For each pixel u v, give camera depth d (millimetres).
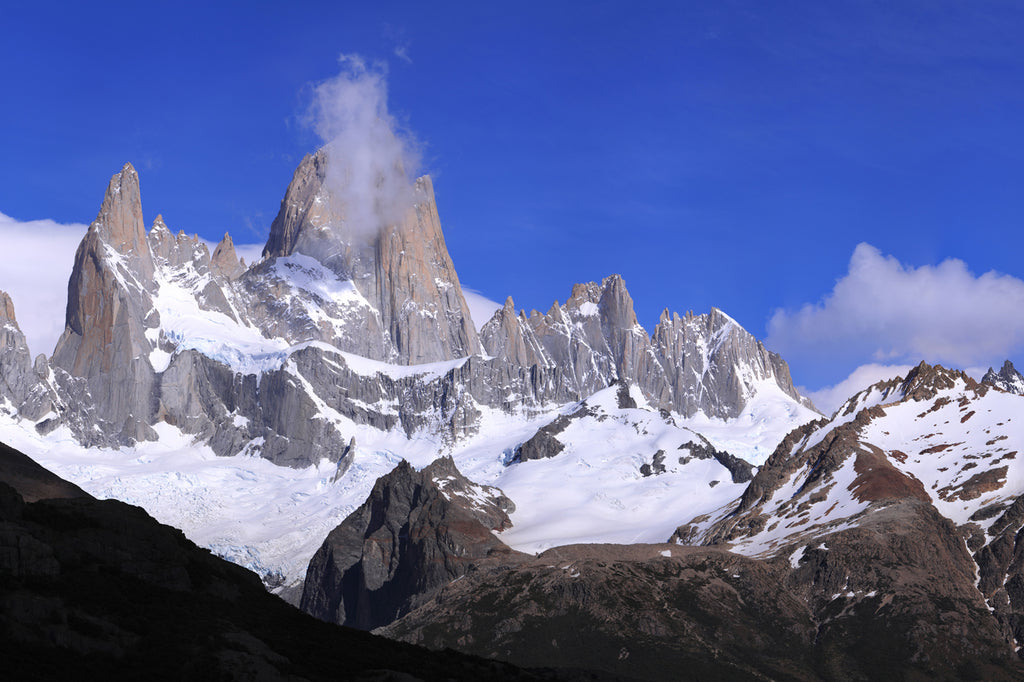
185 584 164875
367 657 165875
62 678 133375
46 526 160125
